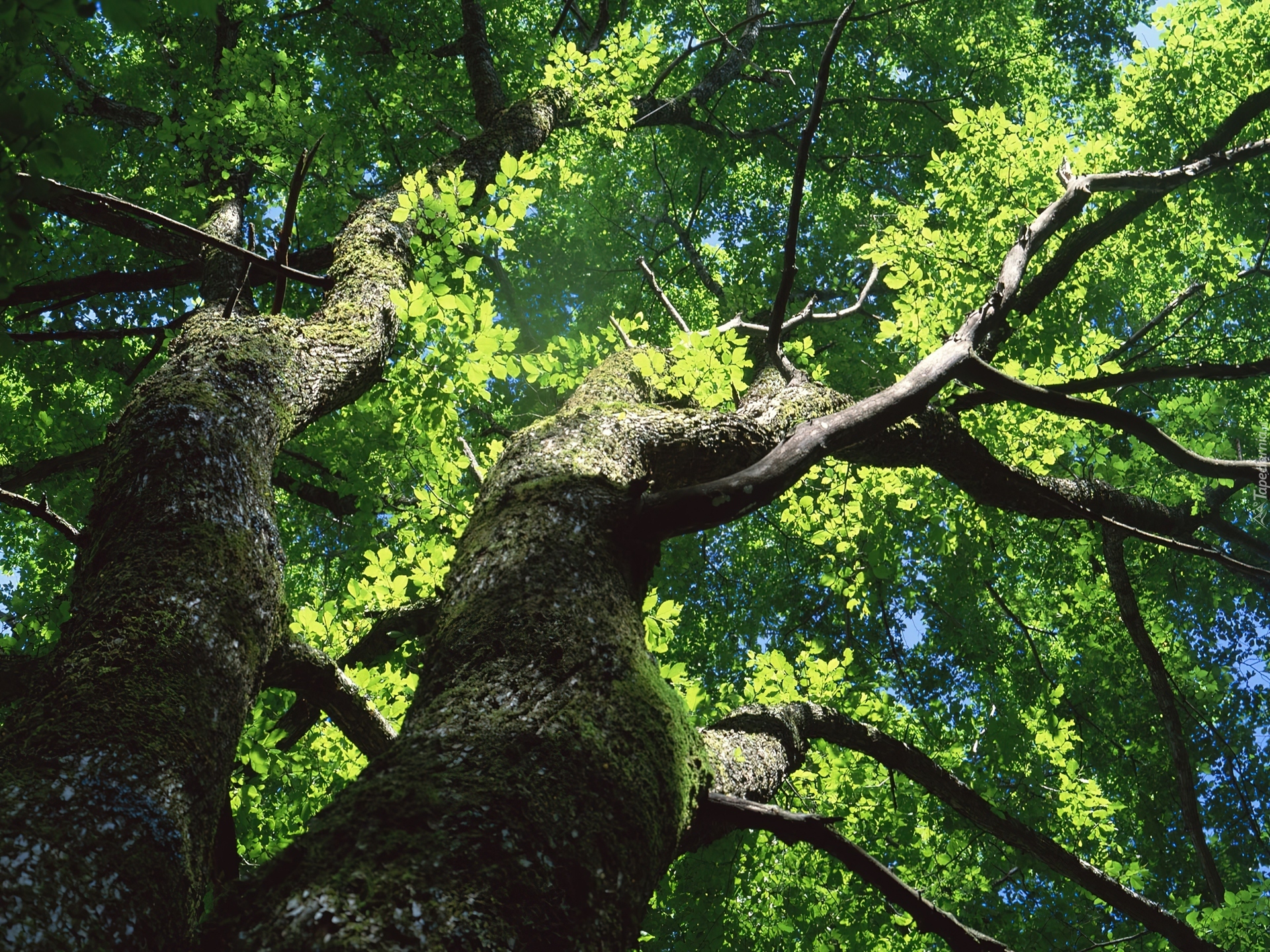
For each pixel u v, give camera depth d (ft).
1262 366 22.93
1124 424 18.22
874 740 17.17
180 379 9.89
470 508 18.26
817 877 20.62
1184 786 32.19
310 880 5.03
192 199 26.09
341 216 23.17
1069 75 51.78
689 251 39.91
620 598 8.36
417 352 16.07
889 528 20.43
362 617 15.99
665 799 6.68
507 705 6.61
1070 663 39.11
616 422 11.30
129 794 6.02
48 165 6.85
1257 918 20.36
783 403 13.79
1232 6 29.84
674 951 19.44
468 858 5.23
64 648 7.14
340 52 38.73
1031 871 25.31
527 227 45.39
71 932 5.08
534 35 40.68
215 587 7.84
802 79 49.39
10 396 28.22
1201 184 29.53
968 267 23.25
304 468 31.12
